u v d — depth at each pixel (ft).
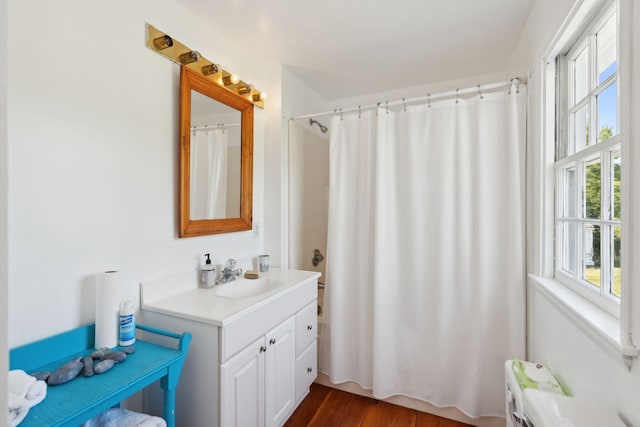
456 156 5.90
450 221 5.94
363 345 6.63
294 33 5.90
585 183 3.93
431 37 6.00
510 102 5.48
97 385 3.04
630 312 2.45
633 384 2.45
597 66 3.60
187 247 5.34
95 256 3.95
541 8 4.63
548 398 3.07
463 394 5.82
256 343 4.66
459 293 5.88
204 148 5.56
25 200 3.29
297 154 7.78
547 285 4.36
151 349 3.85
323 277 8.84
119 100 4.22
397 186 6.43
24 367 3.21
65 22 3.62
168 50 4.84
